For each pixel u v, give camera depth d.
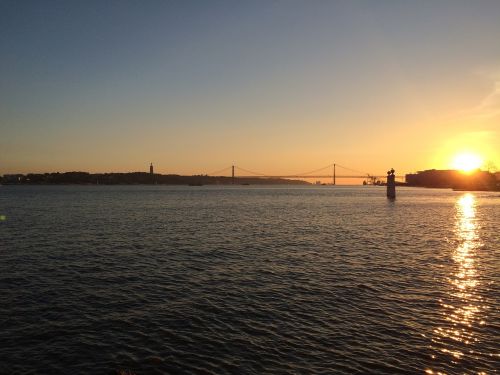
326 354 15.13
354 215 73.38
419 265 29.59
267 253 34.09
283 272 27.31
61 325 17.81
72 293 22.39
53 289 23.12
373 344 15.95
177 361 14.64
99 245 37.47
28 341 16.22
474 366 14.27
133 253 33.75
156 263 29.97
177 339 16.42
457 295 22.12
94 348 15.65
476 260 31.53
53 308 19.95
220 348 15.63
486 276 26.31
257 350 15.46
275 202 119.25
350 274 26.80
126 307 20.14
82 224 54.50
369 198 155.75
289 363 14.48
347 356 14.98
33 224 54.03
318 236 44.38
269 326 17.73
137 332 17.09
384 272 27.36
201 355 15.08
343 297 21.78
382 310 19.73
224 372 13.90
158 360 14.70
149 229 49.56
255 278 25.72
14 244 37.69
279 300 21.28
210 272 27.25
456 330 17.27
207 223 57.03
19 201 115.44
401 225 56.59
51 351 15.41
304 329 17.39
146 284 24.27
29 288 23.27
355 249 36.19
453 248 37.03
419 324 17.92
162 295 22.12
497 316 18.89
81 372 13.94
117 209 83.94
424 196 179.62
